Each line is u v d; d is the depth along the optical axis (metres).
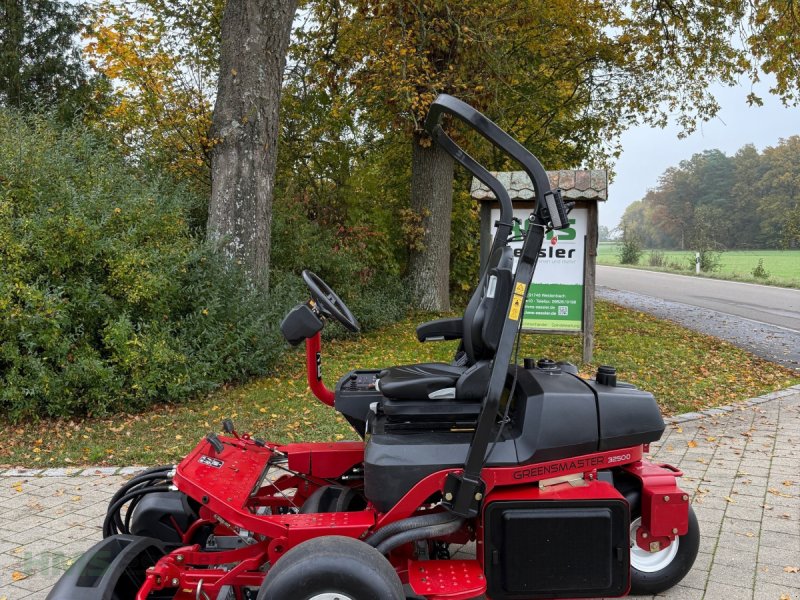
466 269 17.30
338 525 3.02
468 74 13.81
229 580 2.99
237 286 8.95
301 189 13.98
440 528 2.99
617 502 3.05
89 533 4.51
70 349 7.34
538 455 3.10
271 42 9.55
